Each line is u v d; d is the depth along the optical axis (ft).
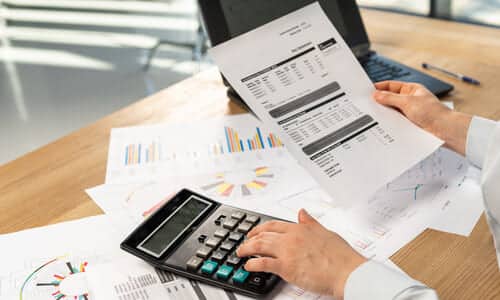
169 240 2.18
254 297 1.95
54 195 2.56
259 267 1.98
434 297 1.75
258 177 2.64
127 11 12.66
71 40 11.27
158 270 2.09
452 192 2.47
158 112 3.27
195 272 2.03
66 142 3.00
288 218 2.35
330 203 2.44
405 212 2.36
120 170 2.74
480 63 3.55
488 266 2.07
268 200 2.48
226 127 3.08
